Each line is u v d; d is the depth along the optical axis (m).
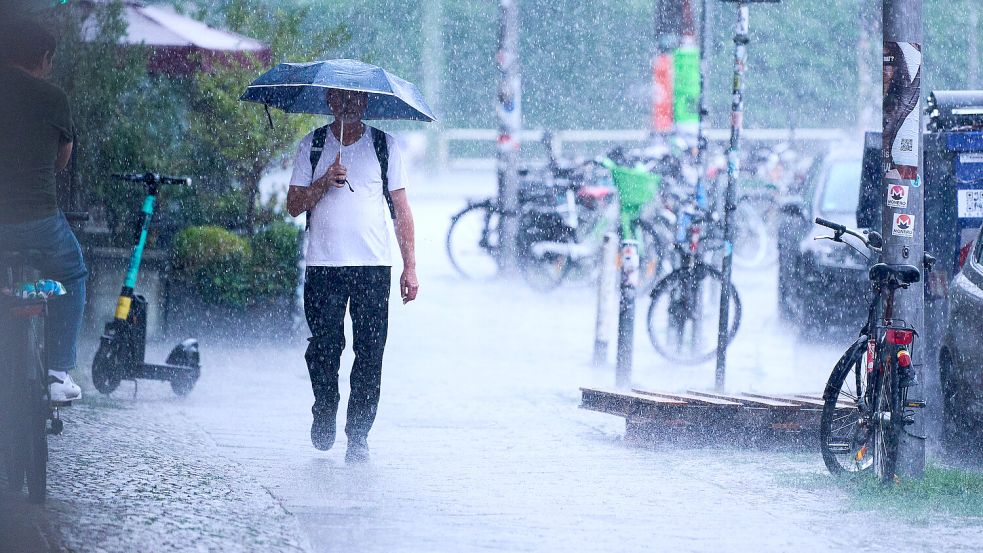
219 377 31.28
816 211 40.34
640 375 34.28
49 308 19.03
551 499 19.42
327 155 21.42
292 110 23.53
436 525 17.50
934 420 27.31
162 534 15.77
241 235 37.91
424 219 77.81
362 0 99.31
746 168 76.88
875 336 20.80
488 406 28.77
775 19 101.62
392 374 33.22
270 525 16.92
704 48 40.31
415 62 111.44
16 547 14.59
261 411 26.72
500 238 54.00
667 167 50.25
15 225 18.41
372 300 21.53
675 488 20.48
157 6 41.16
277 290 36.41
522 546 16.52
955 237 27.83
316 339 21.77
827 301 37.47
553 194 52.69
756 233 58.59
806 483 20.81
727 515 18.59
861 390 21.05
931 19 95.50
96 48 35.66
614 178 42.75
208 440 23.08
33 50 18.52
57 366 19.17
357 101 21.45
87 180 36.47
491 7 114.56
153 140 37.91
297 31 41.50
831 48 101.44
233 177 39.28
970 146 27.73
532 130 107.62
